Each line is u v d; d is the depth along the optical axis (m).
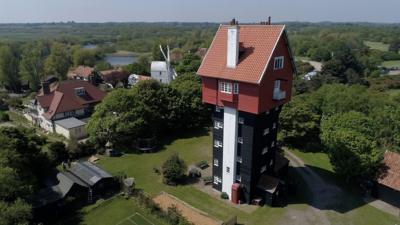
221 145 48.28
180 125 76.25
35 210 42.38
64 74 138.50
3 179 37.41
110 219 44.00
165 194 47.38
